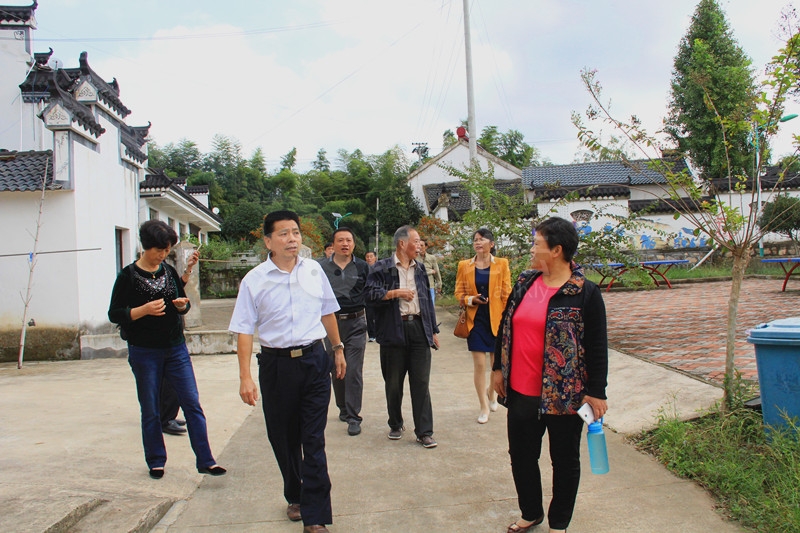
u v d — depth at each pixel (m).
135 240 12.77
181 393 3.96
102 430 4.75
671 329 8.59
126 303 3.84
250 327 3.27
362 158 56.97
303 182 52.75
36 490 3.25
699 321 9.21
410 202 35.47
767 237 19.77
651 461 4.10
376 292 4.62
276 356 3.25
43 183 9.02
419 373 4.69
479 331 5.22
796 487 3.21
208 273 24.23
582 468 4.03
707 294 13.23
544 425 3.09
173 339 3.94
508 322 3.13
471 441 4.73
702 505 3.41
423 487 3.82
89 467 3.85
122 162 12.04
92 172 10.29
